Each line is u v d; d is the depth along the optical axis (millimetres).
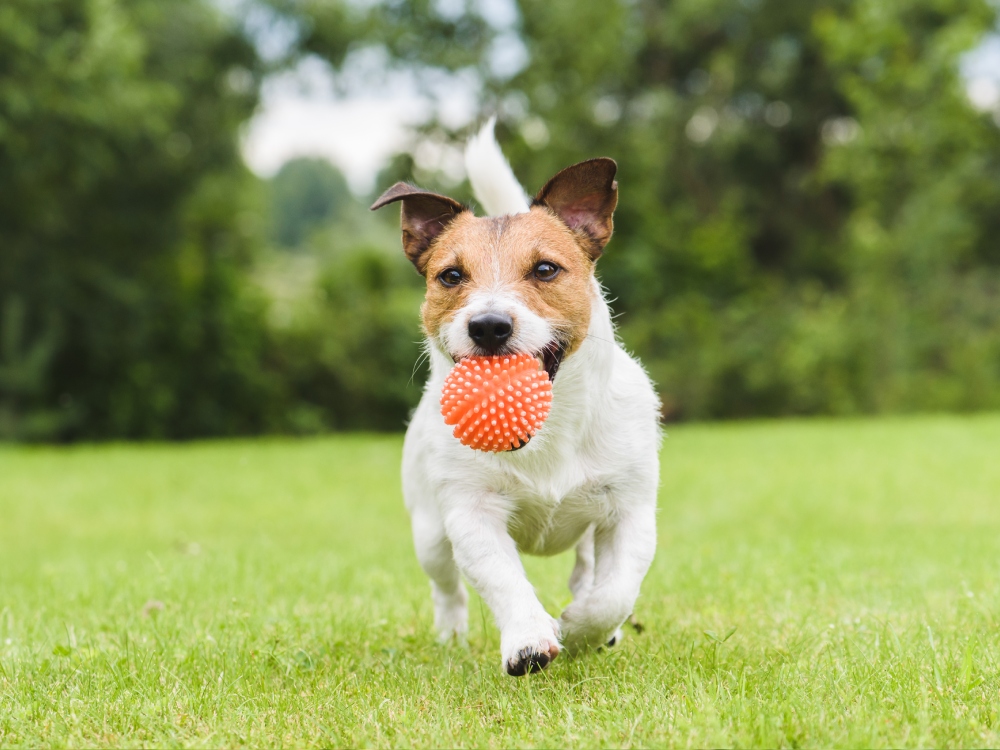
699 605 4848
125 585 5777
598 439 3729
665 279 27328
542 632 3266
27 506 10680
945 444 13570
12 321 21469
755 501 9359
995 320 25281
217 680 3557
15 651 4086
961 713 2902
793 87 31297
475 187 4473
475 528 3566
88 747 2951
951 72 23469
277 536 8484
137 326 23391
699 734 2732
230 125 25328
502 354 3465
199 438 24312
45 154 20203
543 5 27141
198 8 24781
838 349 23359
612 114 29781
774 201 33062
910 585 5035
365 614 4809
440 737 2891
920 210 24547
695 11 29359
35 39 19297
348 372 25188
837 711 2916
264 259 31344
